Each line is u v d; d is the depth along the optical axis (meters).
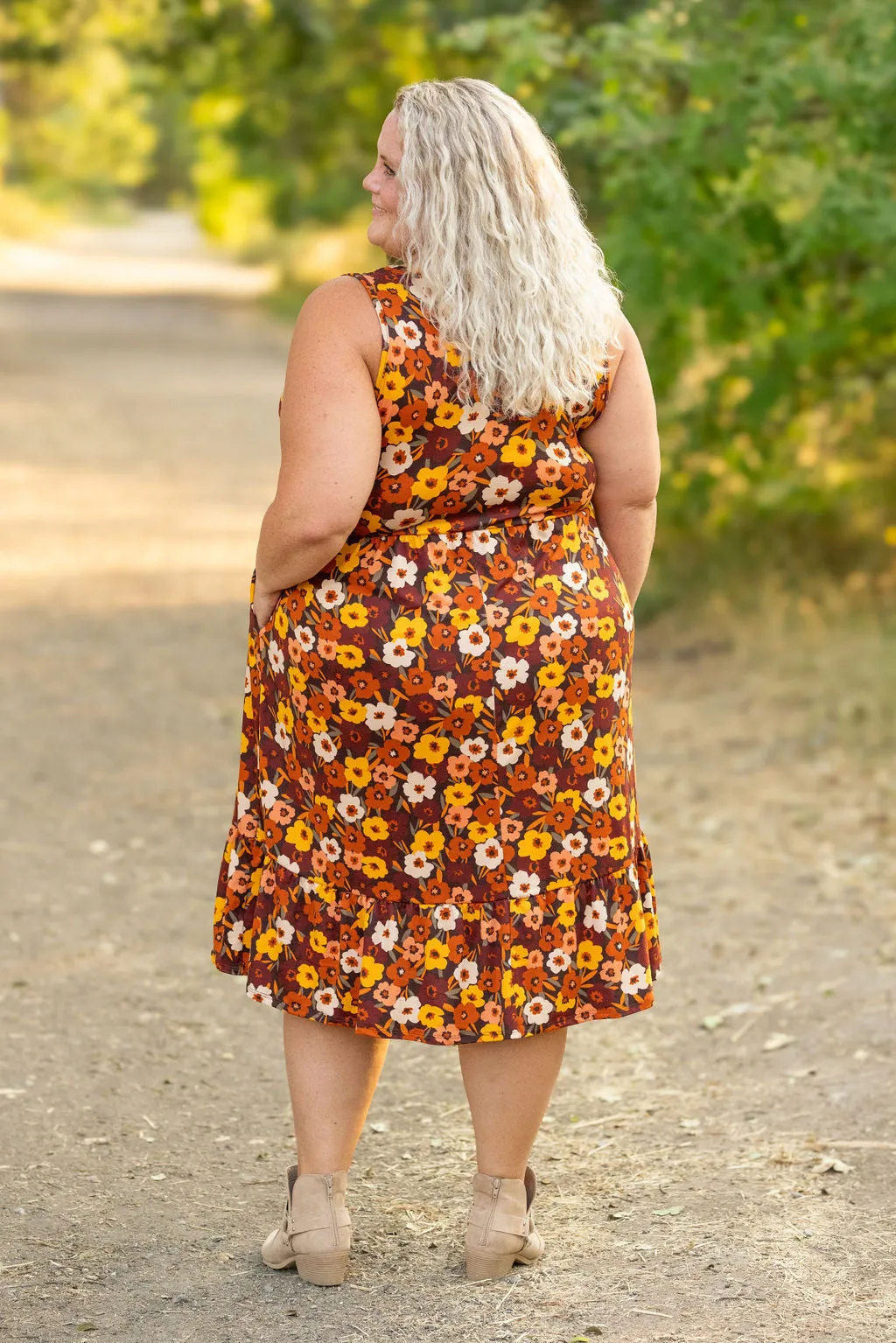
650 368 12.05
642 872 4.27
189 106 31.56
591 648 3.96
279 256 61.91
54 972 6.56
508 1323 4.08
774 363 11.73
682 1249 4.44
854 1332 4.00
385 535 3.91
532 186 3.85
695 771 9.30
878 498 12.99
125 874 7.75
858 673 10.45
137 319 45.12
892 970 6.42
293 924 4.07
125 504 18.55
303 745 4.00
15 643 12.35
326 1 23.94
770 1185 4.82
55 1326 4.07
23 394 28.20
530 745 3.93
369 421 3.80
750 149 10.48
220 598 14.12
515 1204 4.29
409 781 3.92
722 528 13.30
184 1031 6.05
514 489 3.93
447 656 3.85
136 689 11.20
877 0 9.67
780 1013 6.12
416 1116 5.38
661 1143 5.14
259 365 34.22
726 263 10.31
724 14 10.38
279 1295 4.23
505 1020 3.98
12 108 105.31
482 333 3.80
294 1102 4.24
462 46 12.37
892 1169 4.89
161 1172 4.96
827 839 8.05
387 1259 4.42
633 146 10.47
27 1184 4.86
